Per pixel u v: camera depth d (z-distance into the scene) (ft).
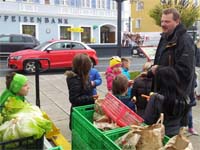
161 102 9.20
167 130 9.42
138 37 100.73
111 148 6.72
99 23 112.37
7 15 93.56
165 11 9.53
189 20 78.02
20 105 8.85
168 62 9.42
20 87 9.50
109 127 8.25
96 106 9.43
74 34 106.93
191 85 9.58
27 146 7.13
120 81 12.43
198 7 85.97
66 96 26.76
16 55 43.27
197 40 23.58
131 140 6.83
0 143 6.77
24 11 96.07
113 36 116.88
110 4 114.01
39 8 99.04
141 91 13.47
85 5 108.68
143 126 7.43
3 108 8.89
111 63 18.74
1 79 35.99
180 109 9.29
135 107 13.23
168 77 9.04
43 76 39.78
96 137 7.45
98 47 67.56
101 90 29.81
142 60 71.00
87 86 12.26
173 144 6.68
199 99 24.25
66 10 104.27
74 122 9.08
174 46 9.30
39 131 7.30
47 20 100.94
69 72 12.26
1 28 93.20
